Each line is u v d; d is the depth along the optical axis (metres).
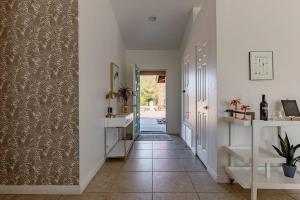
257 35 3.00
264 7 3.01
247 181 2.48
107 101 4.31
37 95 2.63
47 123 2.64
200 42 4.06
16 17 2.63
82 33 2.77
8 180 2.66
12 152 2.65
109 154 4.18
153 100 19.36
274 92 2.99
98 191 2.72
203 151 3.83
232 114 2.93
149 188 2.80
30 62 2.63
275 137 3.01
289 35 3.01
